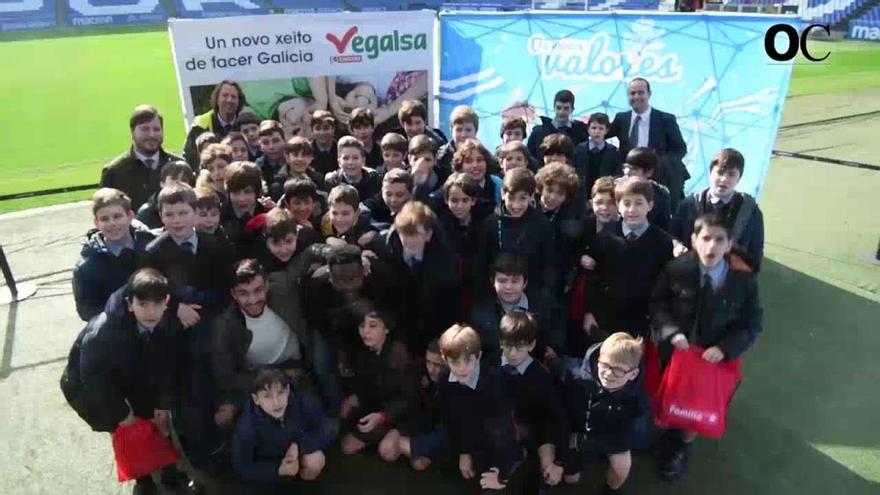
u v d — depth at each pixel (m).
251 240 3.85
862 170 8.52
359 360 3.46
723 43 6.08
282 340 3.55
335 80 6.70
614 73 6.70
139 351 3.06
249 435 3.08
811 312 4.93
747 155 6.15
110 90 14.92
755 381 4.15
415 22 6.78
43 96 14.34
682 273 3.23
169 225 3.40
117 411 3.03
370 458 3.59
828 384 4.10
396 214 3.93
